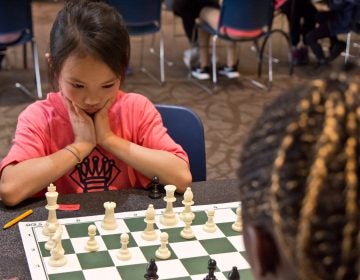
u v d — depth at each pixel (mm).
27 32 4254
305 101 490
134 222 1415
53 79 1655
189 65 5215
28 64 5297
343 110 476
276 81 5152
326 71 603
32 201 1529
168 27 7086
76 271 1191
